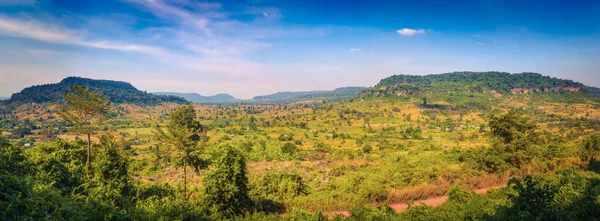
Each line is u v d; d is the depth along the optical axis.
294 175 28.47
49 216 8.57
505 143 31.75
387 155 54.06
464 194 22.81
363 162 43.41
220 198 19.53
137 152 69.38
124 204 16.23
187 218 15.96
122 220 11.69
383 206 20.50
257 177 33.12
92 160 26.34
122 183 20.33
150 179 34.59
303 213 18.66
